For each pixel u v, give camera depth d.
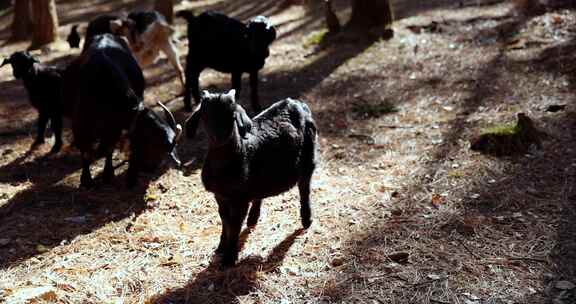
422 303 3.93
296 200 5.66
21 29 16.91
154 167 6.17
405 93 8.80
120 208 5.79
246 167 4.18
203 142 7.62
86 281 4.38
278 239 4.93
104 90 5.94
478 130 6.99
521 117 6.46
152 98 9.69
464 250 4.54
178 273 4.49
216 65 8.53
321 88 9.52
